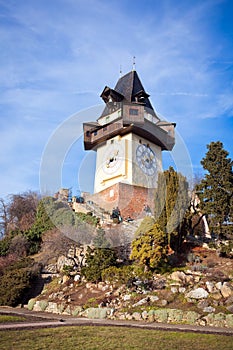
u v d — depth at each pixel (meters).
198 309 8.30
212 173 13.97
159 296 9.36
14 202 22.61
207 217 14.96
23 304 11.70
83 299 10.37
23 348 4.57
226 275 10.00
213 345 5.05
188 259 11.43
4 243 16.02
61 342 5.00
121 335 5.67
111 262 11.34
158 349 4.70
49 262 14.02
